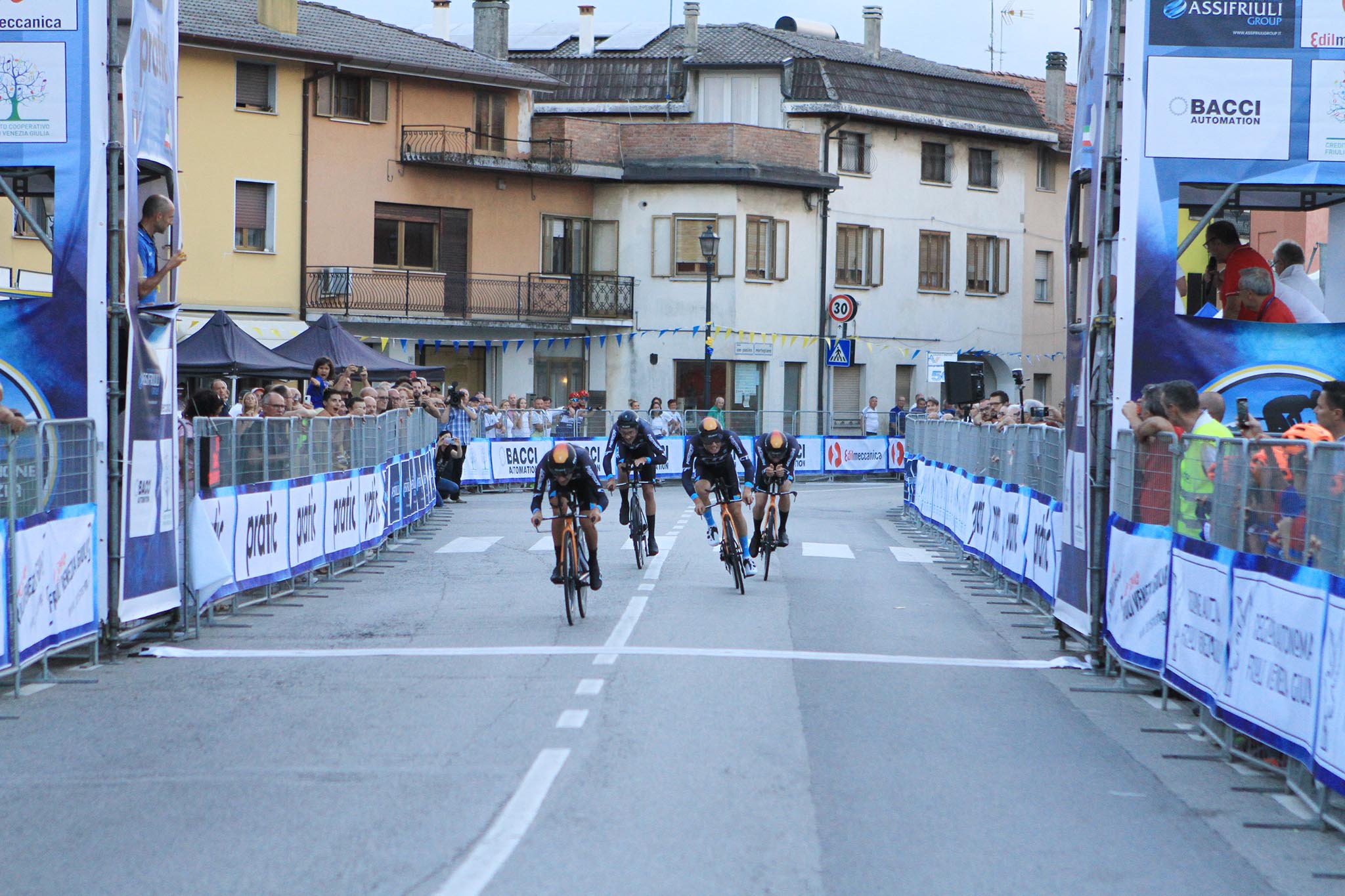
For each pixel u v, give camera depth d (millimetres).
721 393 44531
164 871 5645
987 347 50094
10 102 10336
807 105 45562
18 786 7027
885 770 7371
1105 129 10422
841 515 27203
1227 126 10289
